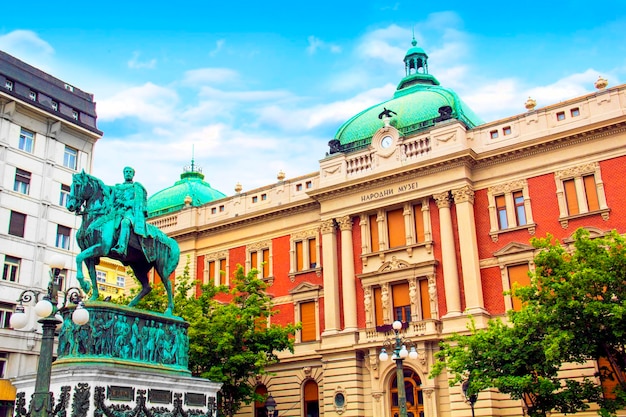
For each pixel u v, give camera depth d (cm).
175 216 5484
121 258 2047
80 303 1727
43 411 1456
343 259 4406
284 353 4569
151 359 1956
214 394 2084
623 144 3678
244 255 5028
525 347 2791
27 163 4741
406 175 4247
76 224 5003
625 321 2556
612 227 3603
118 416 1714
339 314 4366
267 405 3759
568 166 3831
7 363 4303
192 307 3722
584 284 2658
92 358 1778
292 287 4706
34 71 4972
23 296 1741
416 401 3891
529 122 4012
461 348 3025
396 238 4309
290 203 4819
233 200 5234
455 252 4003
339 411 4059
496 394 3616
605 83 3878
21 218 4628
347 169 4569
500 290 3859
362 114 4925
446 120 4259
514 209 3966
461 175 4050
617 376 2647
